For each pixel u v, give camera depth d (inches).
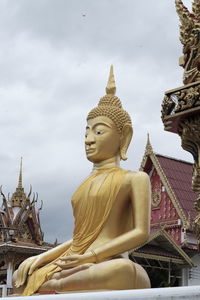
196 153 250.8
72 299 197.3
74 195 301.7
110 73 331.6
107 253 264.5
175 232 1077.8
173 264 1013.8
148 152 1174.3
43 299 208.5
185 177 1174.3
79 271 259.0
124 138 307.9
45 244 1334.9
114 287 248.7
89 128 310.5
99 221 282.5
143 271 263.6
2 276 1239.5
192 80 264.5
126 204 285.9
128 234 269.7
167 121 255.1
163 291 166.6
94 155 303.3
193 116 244.7
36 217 1348.4
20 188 1384.1
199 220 239.6
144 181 283.0
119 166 309.0
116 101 317.1
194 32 264.7
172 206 1114.1
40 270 284.8
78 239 286.2
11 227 1301.7
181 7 275.3
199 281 1032.8
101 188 285.9
